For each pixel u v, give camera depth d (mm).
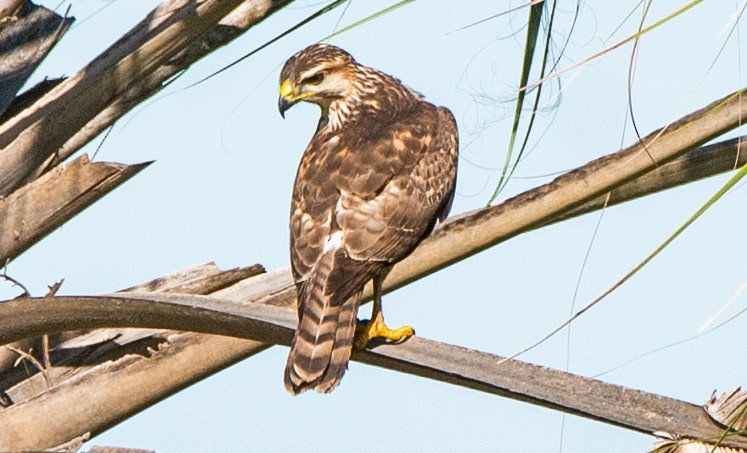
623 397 9023
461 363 9125
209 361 9953
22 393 10398
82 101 10367
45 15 11727
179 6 10445
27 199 9617
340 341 10242
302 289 10625
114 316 9172
